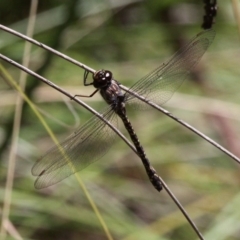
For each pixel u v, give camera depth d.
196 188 2.19
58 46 2.17
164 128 2.21
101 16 2.22
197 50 2.08
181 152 2.21
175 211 2.18
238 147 2.20
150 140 2.21
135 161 2.21
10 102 2.17
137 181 2.20
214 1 2.08
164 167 2.20
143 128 2.21
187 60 2.08
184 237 2.17
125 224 2.16
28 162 2.18
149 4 2.23
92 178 2.18
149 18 2.23
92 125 2.07
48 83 2.03
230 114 2.20
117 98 2.09
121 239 2.16
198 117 2.21
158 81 2.08
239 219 2.13
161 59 2.22
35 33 2.20
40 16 2.20
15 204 2.16
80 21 2.21
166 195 2.20
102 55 2.22
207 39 2.08
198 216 2.18
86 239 2.19
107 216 2.17
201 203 2.18
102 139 2.07
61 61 2.20
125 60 2.23
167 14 2.24
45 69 2.16
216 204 2.18
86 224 2.17
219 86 2.22
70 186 2.17
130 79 2.21
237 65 2.23
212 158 2.21
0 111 2.19
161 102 2.08
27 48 2.11
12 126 2.16
